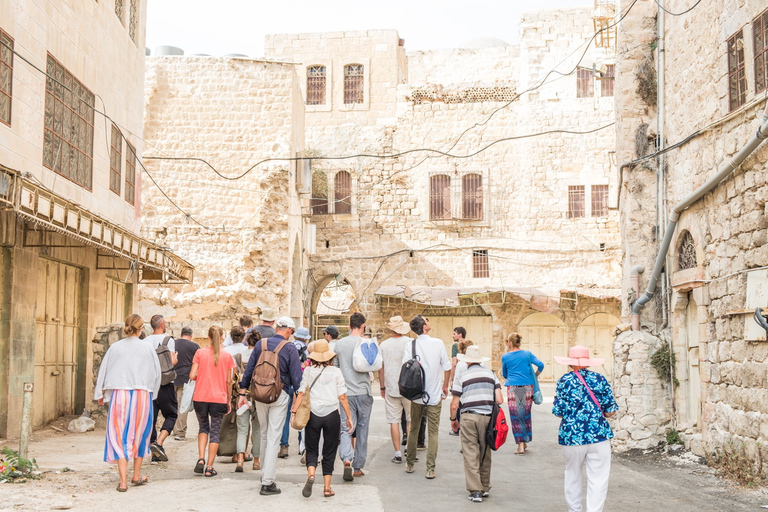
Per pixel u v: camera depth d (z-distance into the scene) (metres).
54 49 11.34
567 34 31.41
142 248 13.11
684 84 11.38
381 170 31.75
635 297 12.25
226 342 11.13
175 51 29.52
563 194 30.47
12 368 10.72
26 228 11.16
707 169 10.38
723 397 9.67
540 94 31.12
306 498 7.58
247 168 25.31
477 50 36.25
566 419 6.78
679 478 9.17
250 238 24.66
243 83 25.62
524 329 30.67
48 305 12.67
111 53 14.20
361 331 9.34
